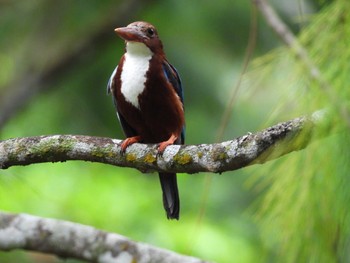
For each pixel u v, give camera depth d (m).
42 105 15.77
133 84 8.70
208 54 14.26
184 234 12.55
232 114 14.04
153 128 8.98
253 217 5.63
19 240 8.20
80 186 13.52
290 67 5.45
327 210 4.95
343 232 5.00
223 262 12.31
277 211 5.21
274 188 5.29
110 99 14.87
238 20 14.11
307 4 9.83
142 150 7.54
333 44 5.16
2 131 15.41
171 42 14.23
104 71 15.31
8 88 15.59
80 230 8.20
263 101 13.76
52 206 13.05
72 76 15.57
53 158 7.75
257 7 5.84
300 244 5.09
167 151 7.41
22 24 15.04
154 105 8.74
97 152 7.65
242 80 6.76
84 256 8.14
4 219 8.26
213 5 14.13
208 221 13.18
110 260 8.09
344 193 4.89
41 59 15.48
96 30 15.31
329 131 4.89
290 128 6.50
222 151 6.97
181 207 13.77
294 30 12.58
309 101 5.04
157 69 8.73
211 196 13.77
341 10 5.20
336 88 4.84
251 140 6.76
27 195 13.02
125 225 12.84
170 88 8.76
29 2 14.88
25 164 7.84
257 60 5.80
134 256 8.05
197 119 14.27
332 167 4.91
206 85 14.07
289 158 5.34
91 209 13.07
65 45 15.47
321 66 5.15
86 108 15.08
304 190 5.04
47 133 15.39
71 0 14.99
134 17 15.19
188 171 7.39
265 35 14.05
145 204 13.21
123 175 14.21
